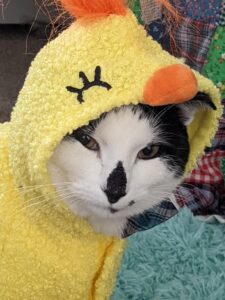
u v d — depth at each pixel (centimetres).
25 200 27
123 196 24
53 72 24
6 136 29
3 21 62
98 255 29
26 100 25
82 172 24
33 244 28
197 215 42
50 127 23
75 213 27
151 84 22
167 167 26
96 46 23
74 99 23
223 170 41
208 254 39
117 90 23
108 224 28
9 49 63
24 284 28
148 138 24
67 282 28
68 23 27
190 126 27
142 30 25
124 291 36
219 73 37
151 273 38
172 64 23
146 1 28
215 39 37
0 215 27
